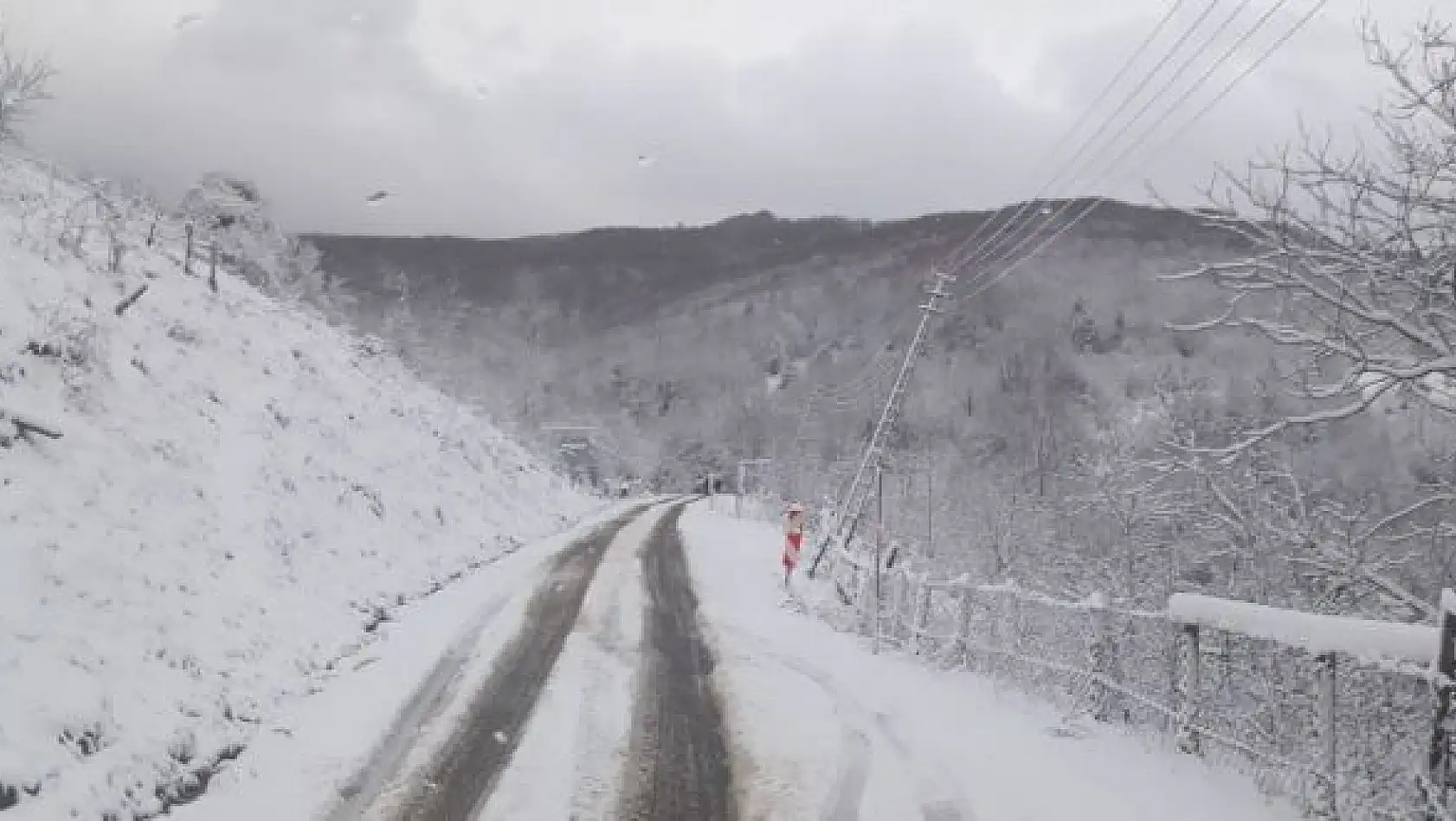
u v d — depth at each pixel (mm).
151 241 22234
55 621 7391
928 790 6668
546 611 13383
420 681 9344
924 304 24734
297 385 19109
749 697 9203
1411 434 9047
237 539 11164
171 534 10008
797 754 7461
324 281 41812
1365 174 7062
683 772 7051
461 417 31484
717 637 12156
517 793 6496
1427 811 4938
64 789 5832
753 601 15281
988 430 87000
